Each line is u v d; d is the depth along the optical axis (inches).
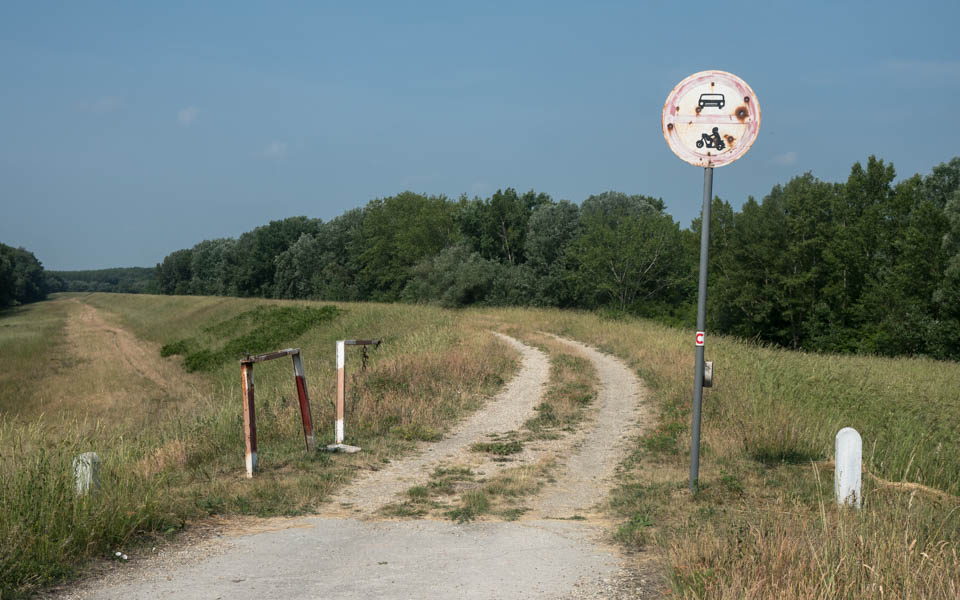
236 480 313.1
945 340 1400.1
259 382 1067.9
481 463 387.5
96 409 989.8
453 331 1083.9
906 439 347.3
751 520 216.1
